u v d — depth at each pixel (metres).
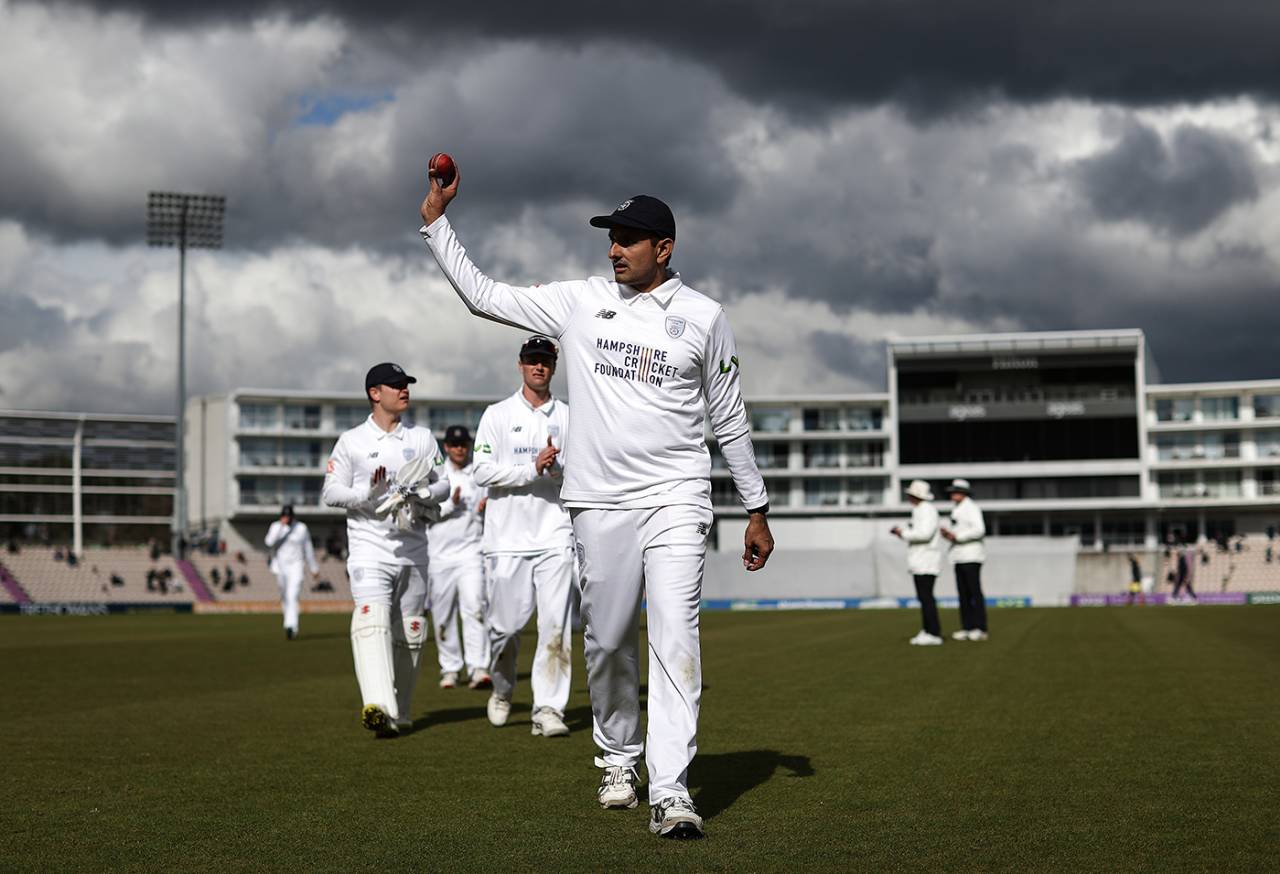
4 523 87.56
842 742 7.90
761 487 5.81
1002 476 92.00
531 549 9.15
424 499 8.85
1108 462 90.38
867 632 23.70
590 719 9.68
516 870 4.50
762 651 17.33
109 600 70.56
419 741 8.38
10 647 21.70
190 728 9.08
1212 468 90.44
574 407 5.70
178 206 66.12
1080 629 22.86
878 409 94.44
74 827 5.38
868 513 93.50
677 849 4.85
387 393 9.11
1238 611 35.00
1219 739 7.77
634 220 5.43
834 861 4.60
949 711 9.52
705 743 7.90
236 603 64.06
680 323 5.55
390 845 4.97
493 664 9.35
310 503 91.00
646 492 5.55
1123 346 90.50
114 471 89.75
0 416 86.81
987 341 91.88
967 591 19.67
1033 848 4.80
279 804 5.95
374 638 8.66
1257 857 4.62
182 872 4.52
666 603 5.49
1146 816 5.41
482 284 5.78
